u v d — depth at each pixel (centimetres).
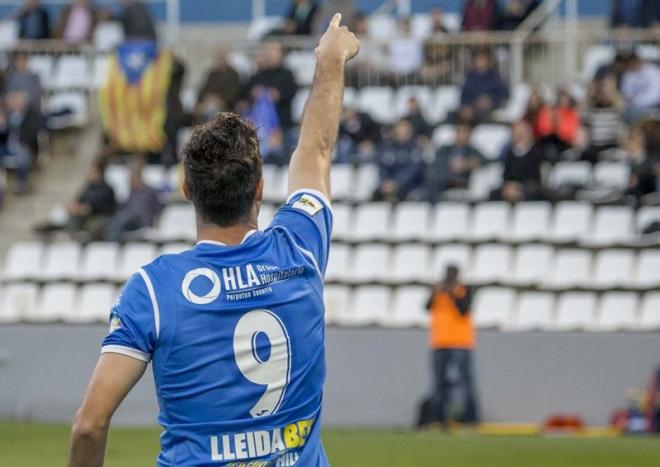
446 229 5059
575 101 5359
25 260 5250
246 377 948
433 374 4291
